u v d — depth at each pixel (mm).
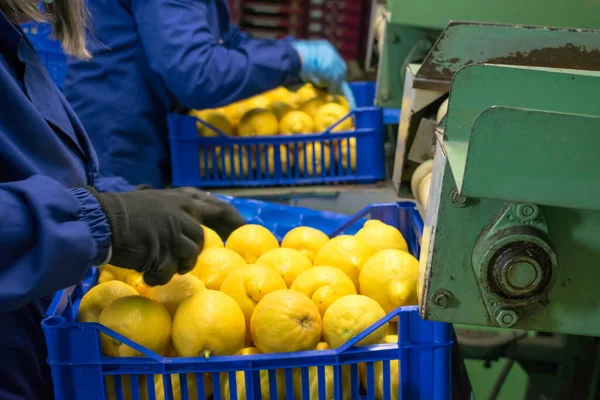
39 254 717
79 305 954
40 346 964
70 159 1006
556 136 565
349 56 2846
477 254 654
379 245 1113
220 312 848
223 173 1981
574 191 579
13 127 913
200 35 1832
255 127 1983
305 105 2111
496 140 571
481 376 1429
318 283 964
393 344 819
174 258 873
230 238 1167
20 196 735
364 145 1958
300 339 845
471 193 587
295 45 2070
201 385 825
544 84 662
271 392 833
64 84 1973
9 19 980
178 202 909
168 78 1841
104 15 1876
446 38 983
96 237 775
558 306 677
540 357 1262
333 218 1608
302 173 2004
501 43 960
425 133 1124
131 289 959
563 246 658
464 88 676
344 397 868
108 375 819
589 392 1120
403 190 1249
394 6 1386
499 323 670
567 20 1243
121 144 1959
